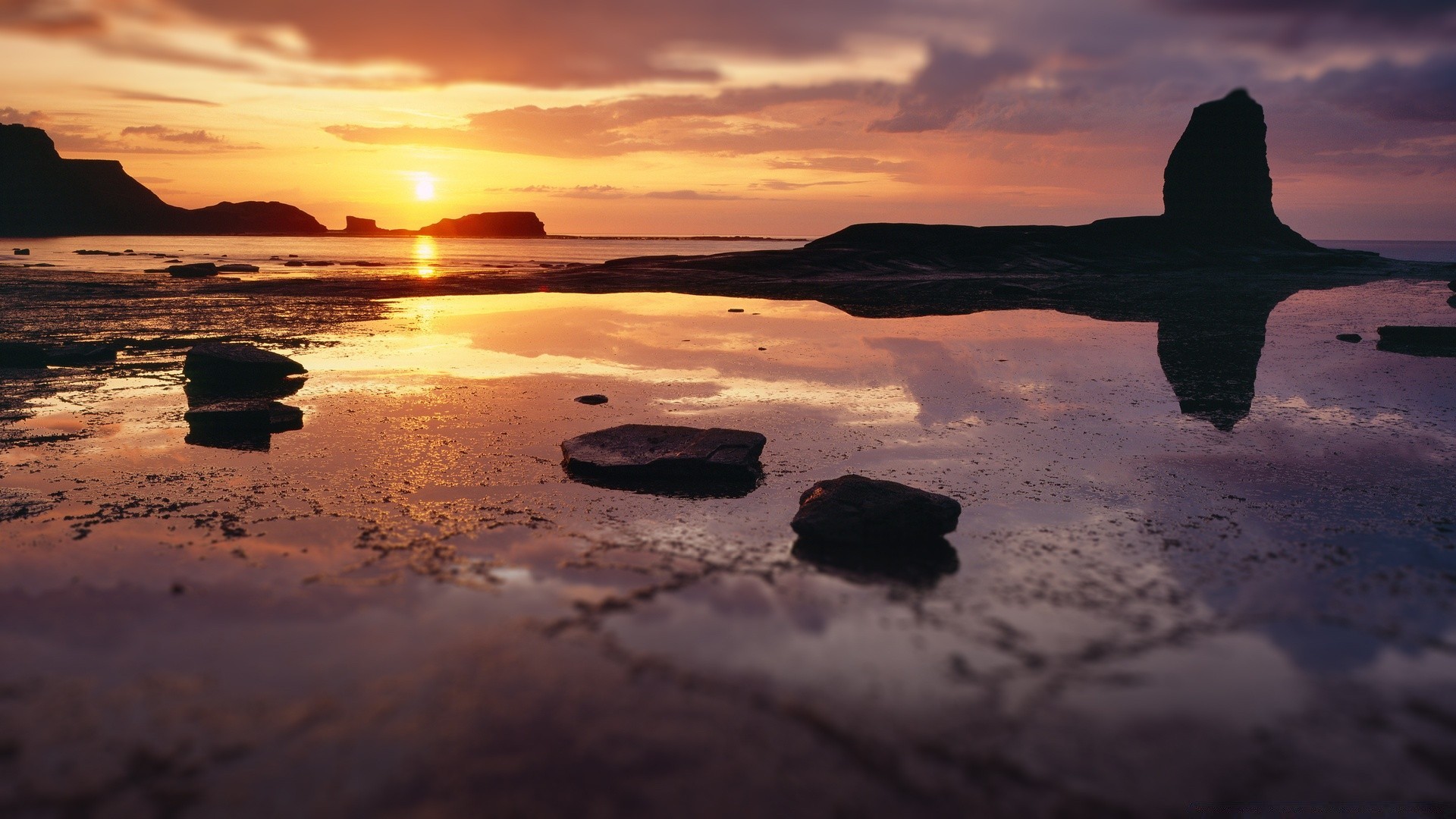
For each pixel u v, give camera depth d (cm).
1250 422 789
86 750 271
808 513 489
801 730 282
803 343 1300
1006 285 2586
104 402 854
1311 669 332
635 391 918
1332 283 2806
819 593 402
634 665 326
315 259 4897
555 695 302
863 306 1925
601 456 618
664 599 392
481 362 1104
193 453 657
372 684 311
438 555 447
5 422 765
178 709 294
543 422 768
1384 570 438
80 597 390
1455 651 350
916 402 871
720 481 595
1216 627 370
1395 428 767
